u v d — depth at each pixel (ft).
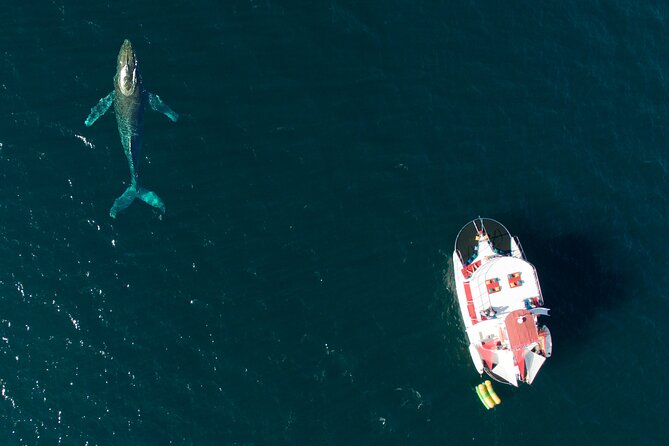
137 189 228.84
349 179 246.27
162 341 228.02
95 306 228.43
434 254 244.63
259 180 241.55
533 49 270.67
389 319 238.07
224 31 252.01
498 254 243.81
